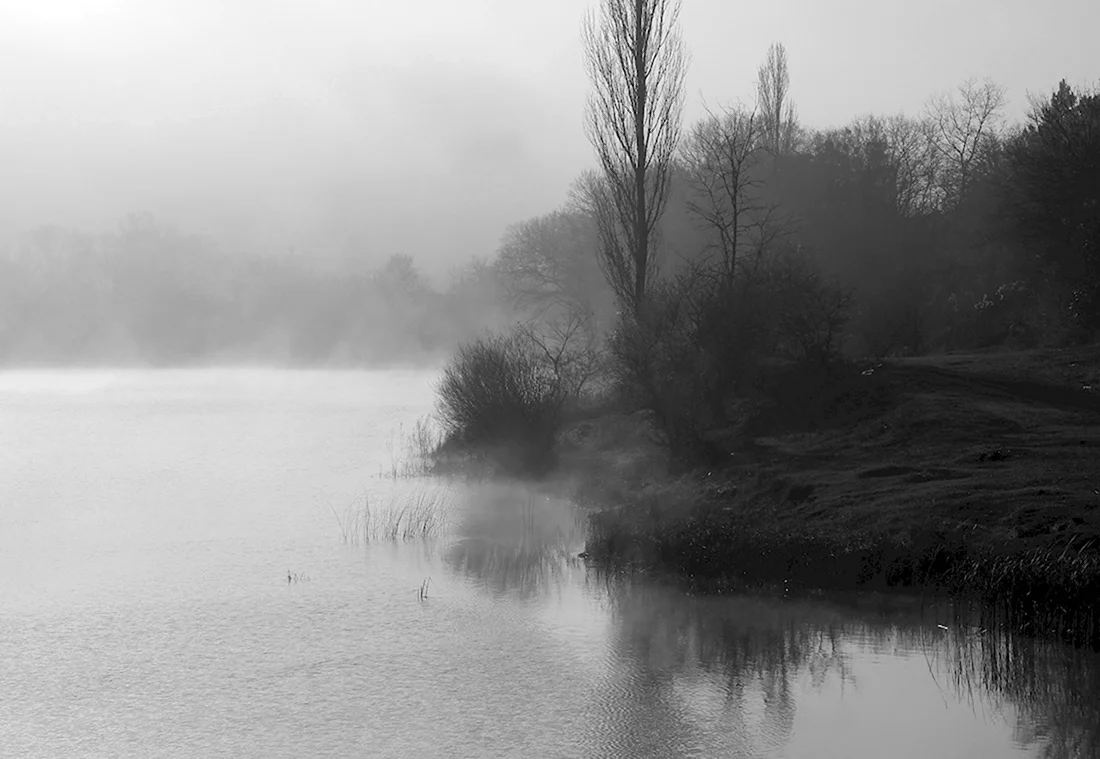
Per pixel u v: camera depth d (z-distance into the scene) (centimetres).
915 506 1881
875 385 2834
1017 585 1505
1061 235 3925
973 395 2727
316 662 1435
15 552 2169
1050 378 2930
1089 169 3850
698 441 2569
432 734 1191
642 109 3453
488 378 3000
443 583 1864
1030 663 1368
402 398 7138
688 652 1465
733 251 3275
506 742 1170
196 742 1176
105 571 1983
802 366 2967
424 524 2358
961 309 4816
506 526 2370
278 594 1797
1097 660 1367
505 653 1470
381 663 1430
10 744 1179
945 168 7369
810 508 2008
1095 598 1438
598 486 2661
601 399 3331
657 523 2019
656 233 3950
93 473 3475
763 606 1662
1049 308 4006
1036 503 1784
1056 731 1176
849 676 1355
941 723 1207
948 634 1494
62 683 1360
